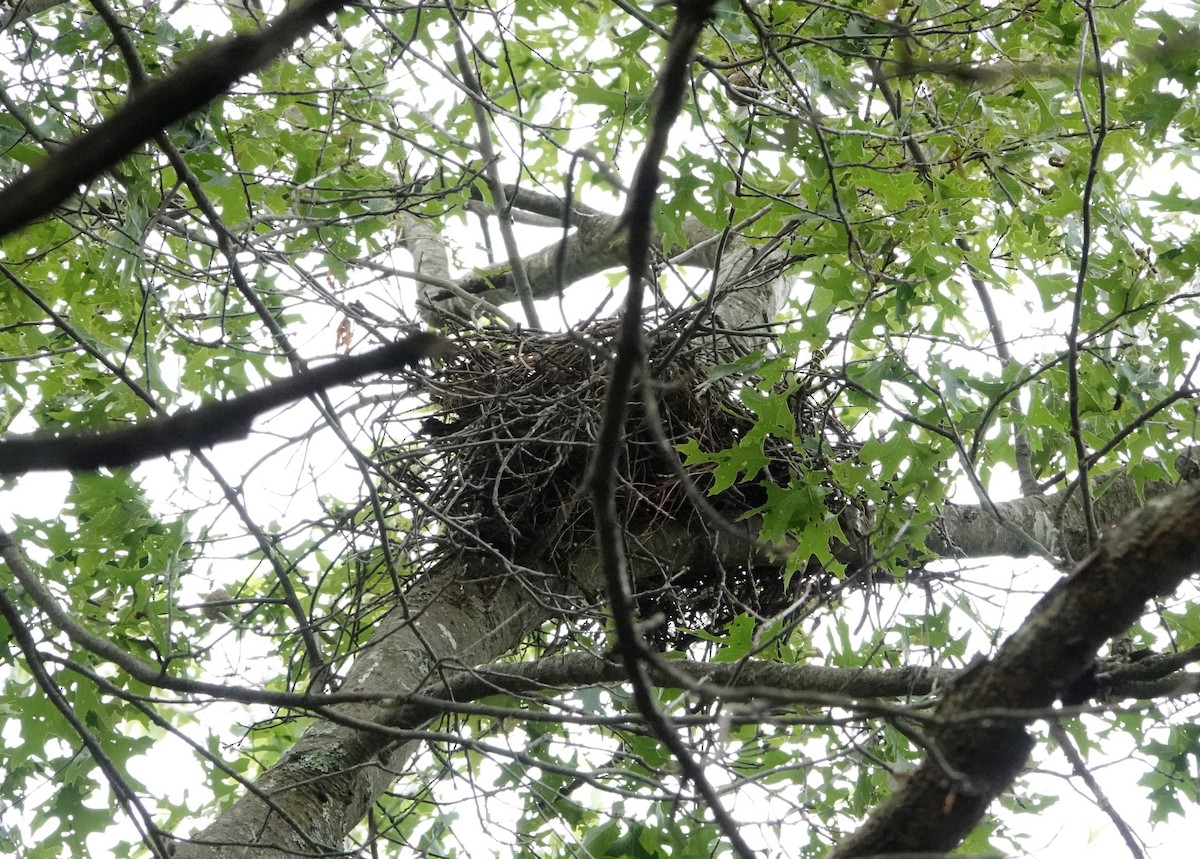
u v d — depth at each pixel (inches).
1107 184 124.1
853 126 118.3
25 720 133.3
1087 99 122.2
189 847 112.7
